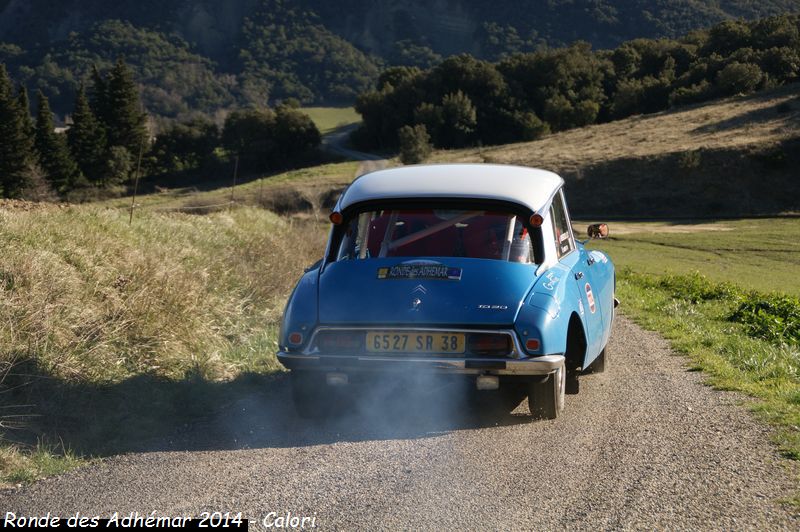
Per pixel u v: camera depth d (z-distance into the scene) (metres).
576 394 8.03
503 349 6.38
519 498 4.83
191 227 15.66
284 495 4.89
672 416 7.04
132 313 9.19
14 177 111.81
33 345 7.42
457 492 4.93
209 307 10.94
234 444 6.21
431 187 7.21
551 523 4.42
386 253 7.02
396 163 164.00
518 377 6.43
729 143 103.50
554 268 7.05
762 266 54.41
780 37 192.38
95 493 4.99
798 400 7.54
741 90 158.12
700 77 178.62
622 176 101.00
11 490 5.11
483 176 7.49
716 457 5.71
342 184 124.75
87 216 12.76
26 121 124.75
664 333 12.64
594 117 184.50
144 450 6.08
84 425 6.64
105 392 7.35
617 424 6.73
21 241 10.10
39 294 8.39
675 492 4.95
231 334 10.66
